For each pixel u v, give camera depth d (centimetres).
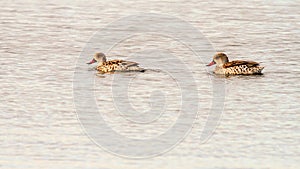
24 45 2905
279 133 2019
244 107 2223
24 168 1792
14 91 2336
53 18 3369
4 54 2767
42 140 1961
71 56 2766
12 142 1939
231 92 2362
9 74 2514
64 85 2417
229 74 2564
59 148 1912
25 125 2056
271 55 2789
